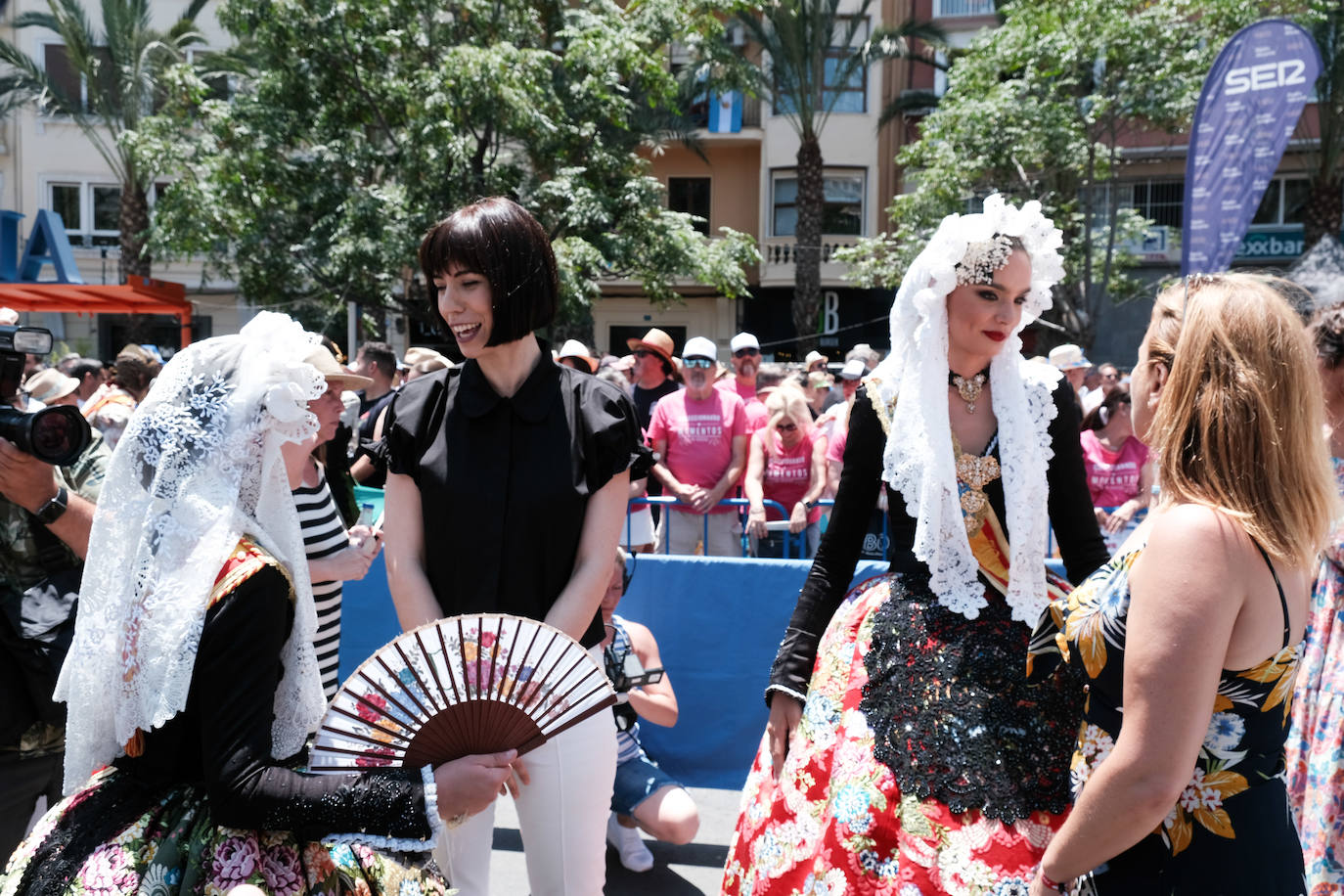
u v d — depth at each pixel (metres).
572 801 2.55
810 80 23.22
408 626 2.58
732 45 23.73
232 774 1.67
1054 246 2.39
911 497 2.40
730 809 4.43
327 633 3.34
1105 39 17.78
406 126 16.81
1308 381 1.70
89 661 1.79
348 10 16.22
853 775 2.25
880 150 25.17
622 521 2.66
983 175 19.69
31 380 6.88
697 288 26.22
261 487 1.83
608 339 26.91
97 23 22.48
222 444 1.78
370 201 15.92
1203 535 1.62
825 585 2.58
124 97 20.70
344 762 1.89
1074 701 2.22
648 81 18.12
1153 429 1.79
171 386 1.83
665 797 3.71
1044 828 2.13
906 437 2.41
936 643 2.32
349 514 4.12
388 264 15.93
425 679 1.92
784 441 6.24
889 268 21.05
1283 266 22.45
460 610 2.56
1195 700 1.58
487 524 2.54
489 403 2.60
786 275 25.31
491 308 2.50
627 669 3.72
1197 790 1.71
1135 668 1.62
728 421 6.23
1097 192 21.06
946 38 22.69
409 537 2.65
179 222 16.88
